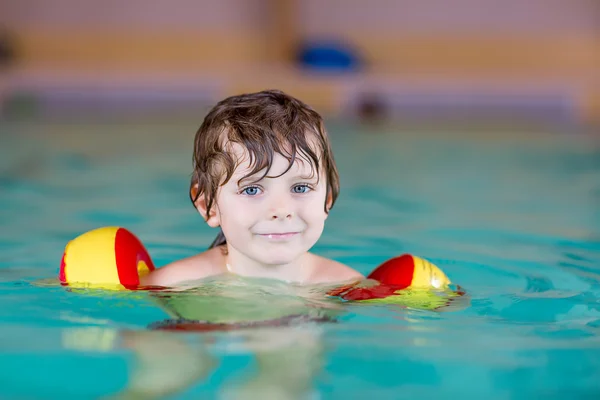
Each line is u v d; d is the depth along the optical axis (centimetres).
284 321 205
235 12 1124
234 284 238
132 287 236
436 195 481
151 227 373
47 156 620
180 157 624
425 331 202
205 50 1122
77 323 204
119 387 164
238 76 1011
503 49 1121
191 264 247
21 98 973
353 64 1041
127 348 184
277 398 158
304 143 220
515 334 202
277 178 218
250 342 188
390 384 166
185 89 1005
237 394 160
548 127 901
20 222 384
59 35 1105
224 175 222
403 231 372
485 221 401
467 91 1009
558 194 488
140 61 1118
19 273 269
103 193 471
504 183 529
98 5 1110
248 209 221
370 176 549
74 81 988
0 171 545
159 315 211
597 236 362
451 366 176
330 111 994
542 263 303
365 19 1128
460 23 1123
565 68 1121
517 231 375
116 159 611
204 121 238
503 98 1012
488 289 257
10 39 1088
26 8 1098
